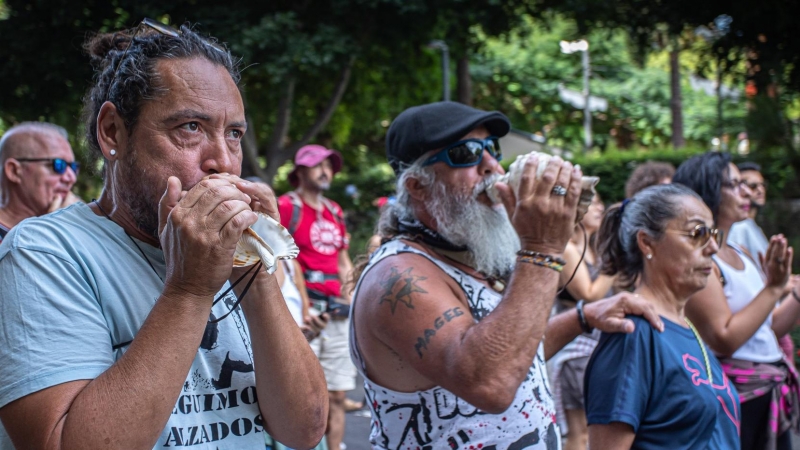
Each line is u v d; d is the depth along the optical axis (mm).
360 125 19922
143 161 1349
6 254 1306
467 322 1971
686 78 31594
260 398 1479
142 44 1394
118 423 1163
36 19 13297
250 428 1468
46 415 1188
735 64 12875
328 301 5289
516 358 1836
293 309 3635
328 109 15320
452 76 19969
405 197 2303
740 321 2971
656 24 13984
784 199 13719
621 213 2805
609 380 2361
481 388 1823
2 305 1263
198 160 1362
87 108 1552
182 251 1206
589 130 26672
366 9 13938
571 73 31422
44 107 13805
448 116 2238
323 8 14125
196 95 1357
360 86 17734
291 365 1457
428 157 2227
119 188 1396
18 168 3293
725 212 3611
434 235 2229
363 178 21609
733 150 15750
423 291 2012
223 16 12898
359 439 5547
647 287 2648
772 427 3191
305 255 5352
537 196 1901
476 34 15609
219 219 1201
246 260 1314
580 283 3799
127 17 13289
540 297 1887
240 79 1544
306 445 1545
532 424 2074
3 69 13422
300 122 18625
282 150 15172
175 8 12930
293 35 13070
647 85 31688
